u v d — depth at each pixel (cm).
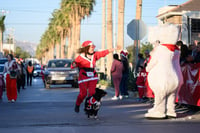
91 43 1033
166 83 935
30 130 822
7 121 975
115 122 924
